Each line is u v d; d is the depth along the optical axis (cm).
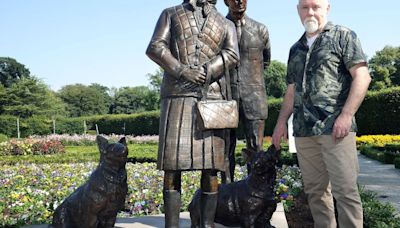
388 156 1524
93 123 4378
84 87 7238
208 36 316
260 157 349
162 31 313
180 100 311
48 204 580
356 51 320
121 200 325
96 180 318
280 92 5200
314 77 333
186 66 305
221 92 321
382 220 518
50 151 2006
